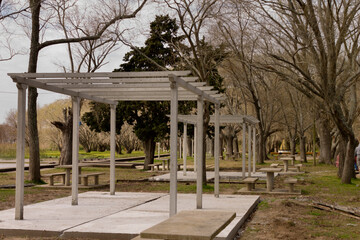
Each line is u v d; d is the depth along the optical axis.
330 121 32.81
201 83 9.44
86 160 37.19
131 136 64.44
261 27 17.50
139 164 32.78
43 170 25.59
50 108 62.44
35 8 17.97
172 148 8.21
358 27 15.66
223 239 6.58
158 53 26.72
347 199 12.80
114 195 12.70
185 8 15.31
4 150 48.19
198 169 9.94
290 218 9.32
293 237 7.39
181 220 5.17
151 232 4.39
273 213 10.01
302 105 37.84
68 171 16.45
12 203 11.47
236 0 15.90
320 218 9.35
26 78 9.05
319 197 13.28
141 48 27.11
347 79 17.31
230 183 18.33
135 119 27.84
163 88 9.76
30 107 17.89
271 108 37.12
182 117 20.92
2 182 18.02
